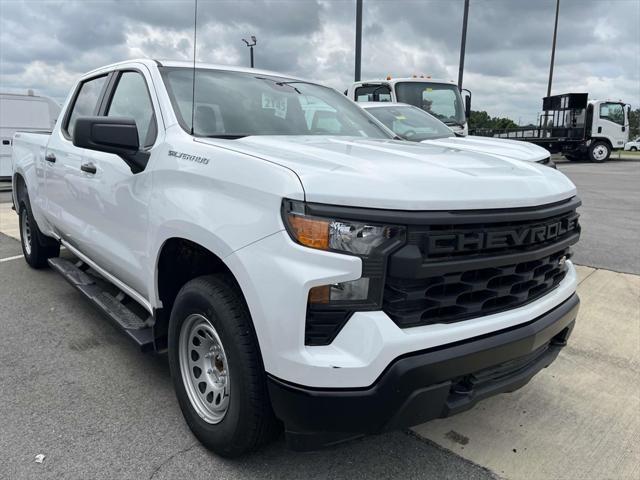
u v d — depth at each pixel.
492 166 2.66
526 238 2.38
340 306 2.05
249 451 2.49
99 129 2.77
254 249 2.16
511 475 2.60
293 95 3.73
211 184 2.46
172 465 2.59
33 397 3.20
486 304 2.35
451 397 2.29
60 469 2.54
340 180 2.10
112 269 3.57
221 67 3.67
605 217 9.84
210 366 2.67
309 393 2.05
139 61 3.55
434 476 2.57
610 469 2.66
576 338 4.28
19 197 5.83
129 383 3.40
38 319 4.50
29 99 16.27
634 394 3.41
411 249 2.06
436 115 11.09
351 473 2.57
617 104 25.47
